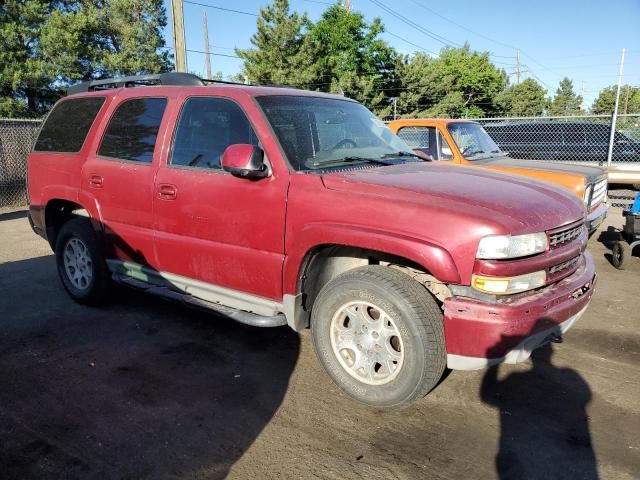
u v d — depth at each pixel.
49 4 34.91
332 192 3.31
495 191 3.31
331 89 41.31
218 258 3.86
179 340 4.38
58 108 5.32
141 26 37.56
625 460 2.87
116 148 4.59
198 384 3.65
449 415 3.29
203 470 2.77
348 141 4.11
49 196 5.10
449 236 2.92
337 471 2.77
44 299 5.34
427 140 7.80
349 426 3.17
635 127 12.46
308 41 40.91
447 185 3.34
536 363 3.99
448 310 2.97
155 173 4.18
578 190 6.64
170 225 4.12
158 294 4.37
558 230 3.21
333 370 3.46
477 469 2.79
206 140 3.98
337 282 3.35
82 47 33.00
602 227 9.46
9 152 11.73
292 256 3.45
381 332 3.24
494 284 2.88
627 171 11.59
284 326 4.69
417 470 2.78
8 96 31.08
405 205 3.08
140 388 3.59
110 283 4.95
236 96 3.87
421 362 3.04
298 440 3.03
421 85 47.12
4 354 4.09
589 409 3.37
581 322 4.83
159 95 4.36
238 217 3.69
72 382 3.67
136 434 3.07
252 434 3.08
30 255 7.16
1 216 10.55
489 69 55.62
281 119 3.79
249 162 3.39
